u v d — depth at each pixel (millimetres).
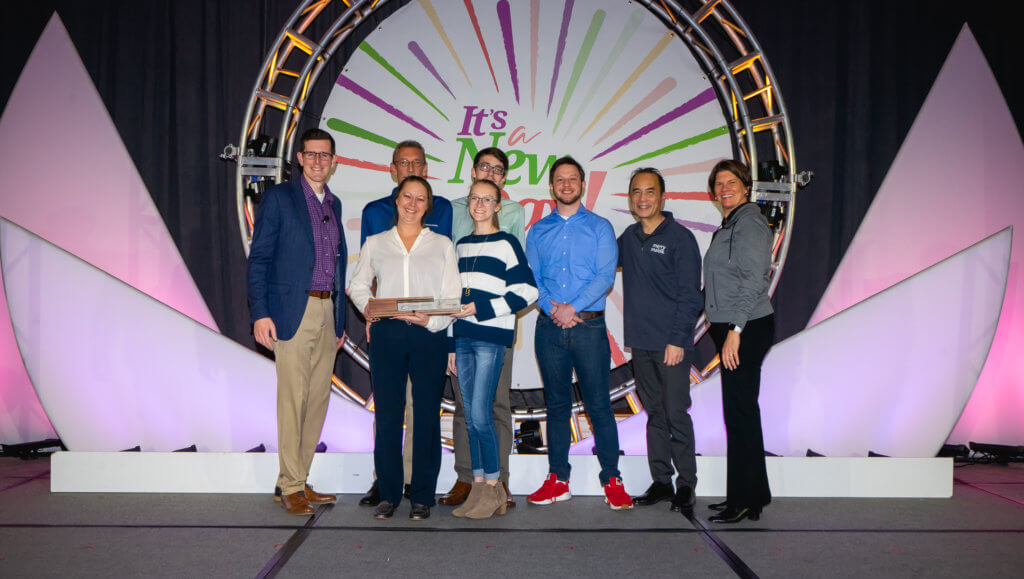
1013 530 2500
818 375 3387
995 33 4105
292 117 3549
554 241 2867
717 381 3406
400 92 3814
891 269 3980
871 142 4098
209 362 3312
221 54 3990
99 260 3846
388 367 2574
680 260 2807
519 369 3805
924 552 2238
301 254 2746
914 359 3344
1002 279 3312
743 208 2709
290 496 2658
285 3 4004
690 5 3951
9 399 3881
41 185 3842
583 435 3771
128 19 3982
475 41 3828
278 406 2742
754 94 3670
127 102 3980
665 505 2848
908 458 3027
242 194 3398
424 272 2611
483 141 3824
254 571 2002
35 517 2551
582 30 3830
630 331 2896
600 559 2150
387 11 3977
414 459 2600
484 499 2613
